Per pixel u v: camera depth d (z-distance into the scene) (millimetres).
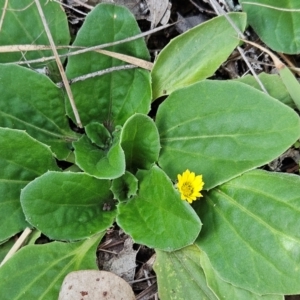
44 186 192
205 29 206
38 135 213
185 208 185
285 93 211
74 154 220
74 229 202
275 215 192
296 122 187
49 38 204
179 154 206
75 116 214
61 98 214
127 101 217
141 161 210
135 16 229
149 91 210
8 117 206
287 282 187
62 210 200
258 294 189
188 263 208
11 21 213
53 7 216
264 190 196
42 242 222
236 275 193
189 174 190
